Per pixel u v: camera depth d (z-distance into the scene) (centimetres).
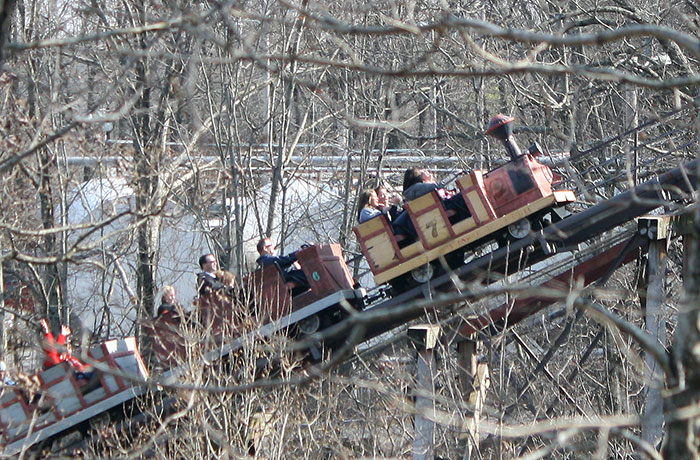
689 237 2697
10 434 2898
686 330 903
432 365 2614
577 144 3869
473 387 2400
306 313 2983
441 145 5672
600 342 3375
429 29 857
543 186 2870
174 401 2792
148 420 2728
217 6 1033
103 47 3438
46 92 2303
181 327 2652
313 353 3006
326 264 3031
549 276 2975
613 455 2481
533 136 4575
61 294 4206
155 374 2894
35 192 2969
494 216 2870
